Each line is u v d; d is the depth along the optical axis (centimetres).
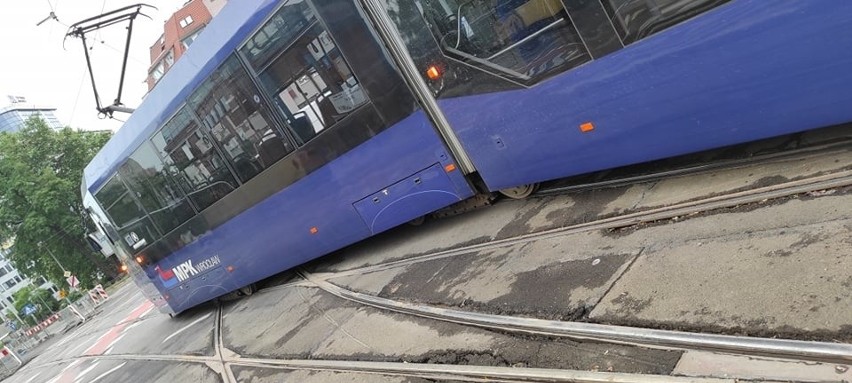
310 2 643
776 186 399
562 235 525
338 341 611
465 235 679
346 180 747
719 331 303
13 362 2941
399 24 596
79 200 4719
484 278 538
